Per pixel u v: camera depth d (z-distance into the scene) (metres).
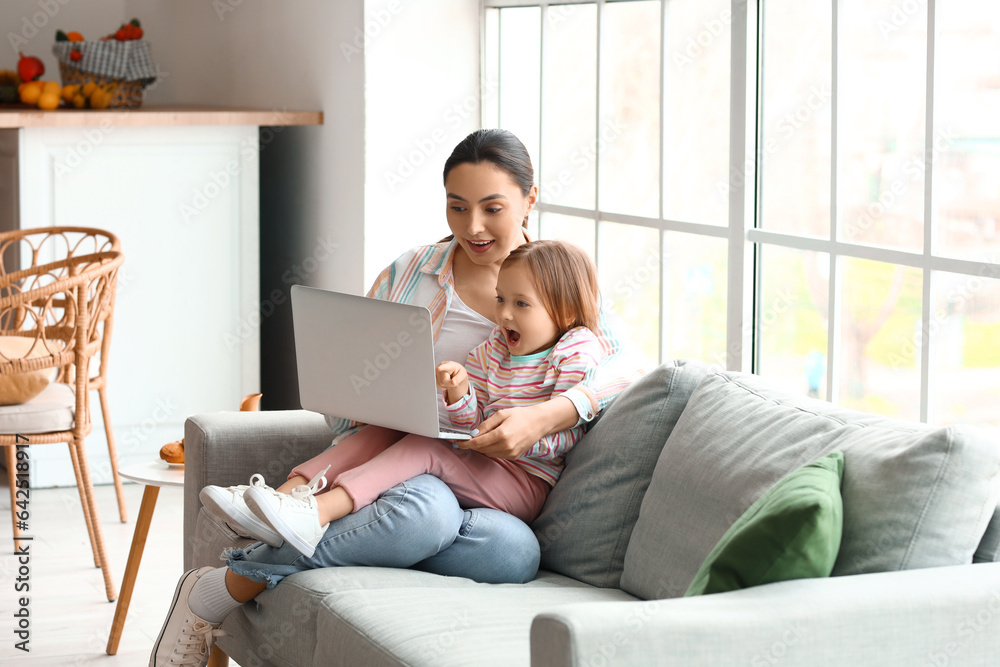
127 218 4.06
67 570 3.29
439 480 2.12
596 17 3.15
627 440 2.11
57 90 4.14
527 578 2.12
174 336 4.19
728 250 2.63
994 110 1.95
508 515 2.13
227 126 4.14
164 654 2.19
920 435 1.65
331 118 3.88
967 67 2.01
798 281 2.46
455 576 2.10
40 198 3.93
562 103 3.34
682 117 2.82
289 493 2.11
